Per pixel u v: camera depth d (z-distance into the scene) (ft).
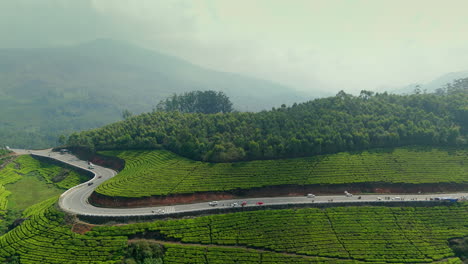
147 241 280.72
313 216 328.49
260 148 440.86
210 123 544.62
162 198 346.74
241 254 276.62
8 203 397.39
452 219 337.93
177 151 488.85
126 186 364.79
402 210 345.72
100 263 256.73
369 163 427.74
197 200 353.72
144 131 546.26
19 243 280.10
